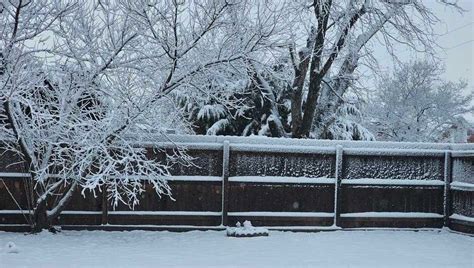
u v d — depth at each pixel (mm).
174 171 9773
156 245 8195
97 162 8844
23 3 8000
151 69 8836
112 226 9562
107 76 8648
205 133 15188
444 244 8859
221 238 8984
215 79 9430
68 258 6934
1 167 9195
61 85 8594
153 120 8836
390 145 10414
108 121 8164
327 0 12625
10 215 9195
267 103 15008
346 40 13070
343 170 10297
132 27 8641
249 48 9273
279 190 10062
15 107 8297
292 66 13008
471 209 9992
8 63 7871
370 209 10336
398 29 13578
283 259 7156
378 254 7719
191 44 8789
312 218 10047
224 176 9773
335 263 6926
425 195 10531
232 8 9016
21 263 6551
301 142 10172
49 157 8641
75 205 9531
